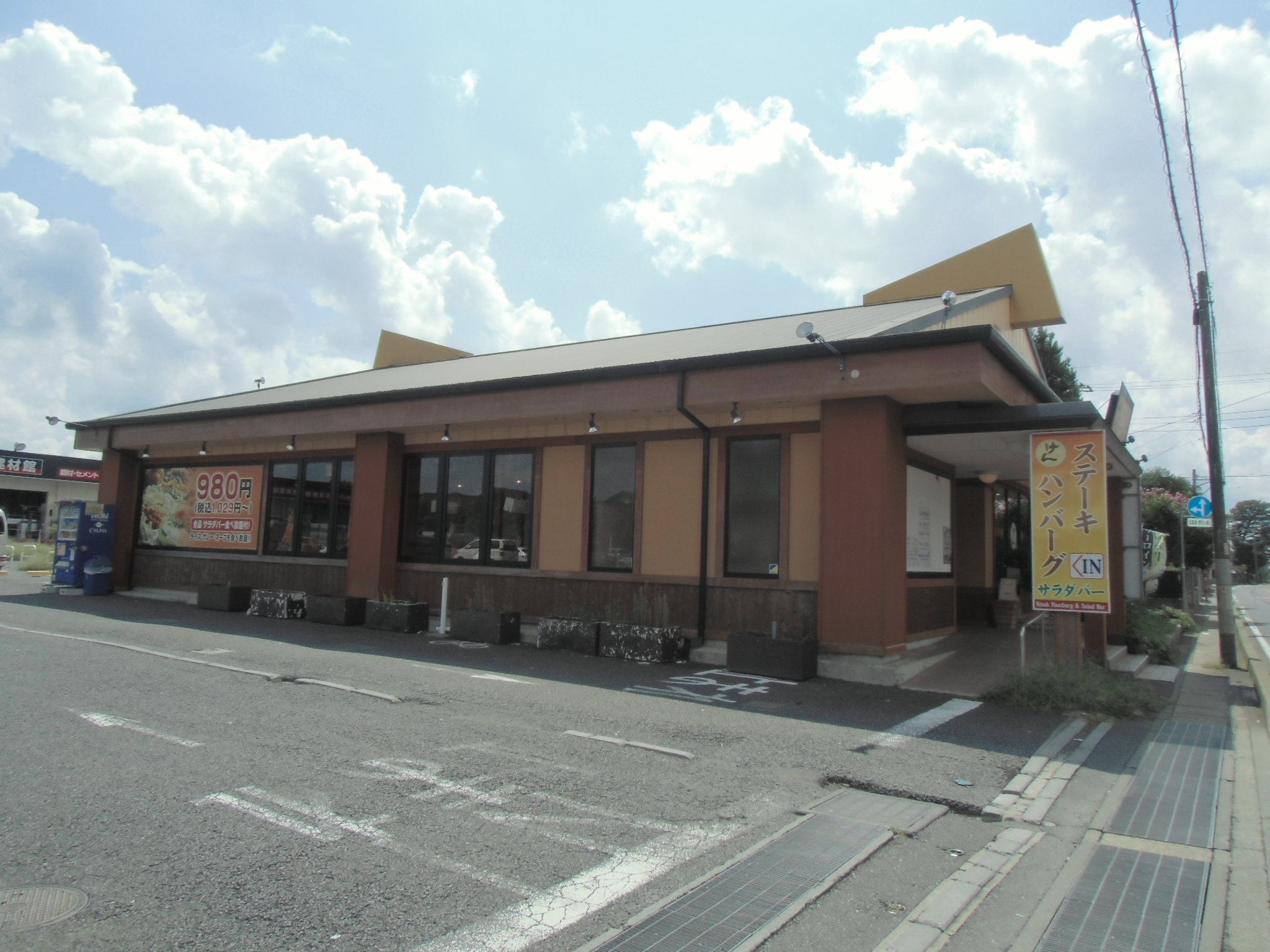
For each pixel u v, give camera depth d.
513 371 15.91
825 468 10.97
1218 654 16.27
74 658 10.59
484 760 6.43
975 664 11.41
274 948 3.50
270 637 13.31
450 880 4.26
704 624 12.27
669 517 12.87
